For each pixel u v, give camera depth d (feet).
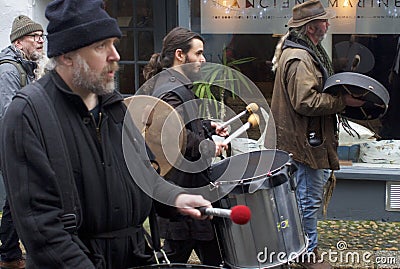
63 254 5.94
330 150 12.37
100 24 6.08
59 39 6.08
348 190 16.29
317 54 12.42
